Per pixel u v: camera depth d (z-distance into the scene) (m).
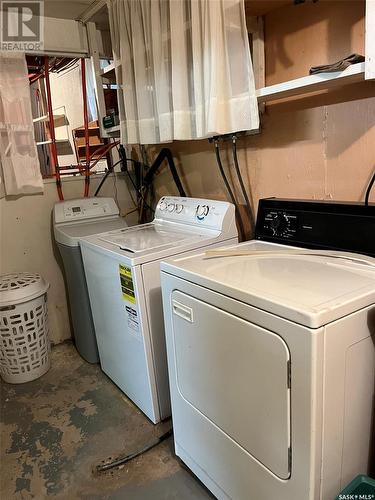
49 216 2.59
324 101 1.51
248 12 1.61
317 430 0.90
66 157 4.26
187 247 1.70
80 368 2.41
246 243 1.57
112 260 1.72
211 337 1.16
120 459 1.63
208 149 2.19
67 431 1.83
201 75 1.58
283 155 1.74
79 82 3.69
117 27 2.08
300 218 1.46
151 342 1.68
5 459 1.68
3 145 2.29
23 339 2.21
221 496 1.33
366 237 1.26
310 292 0.96
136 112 2.09
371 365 0.99
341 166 1.51
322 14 1.45
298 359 0.88
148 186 2.80
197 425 1.36
